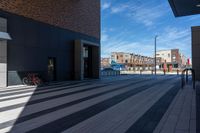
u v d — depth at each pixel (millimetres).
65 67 24281
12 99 10586
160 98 10703
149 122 6387
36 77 19016
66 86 17219
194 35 21344
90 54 29562
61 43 23609
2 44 16609
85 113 7543
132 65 102562
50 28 21984
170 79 26203
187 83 18625
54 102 9719
